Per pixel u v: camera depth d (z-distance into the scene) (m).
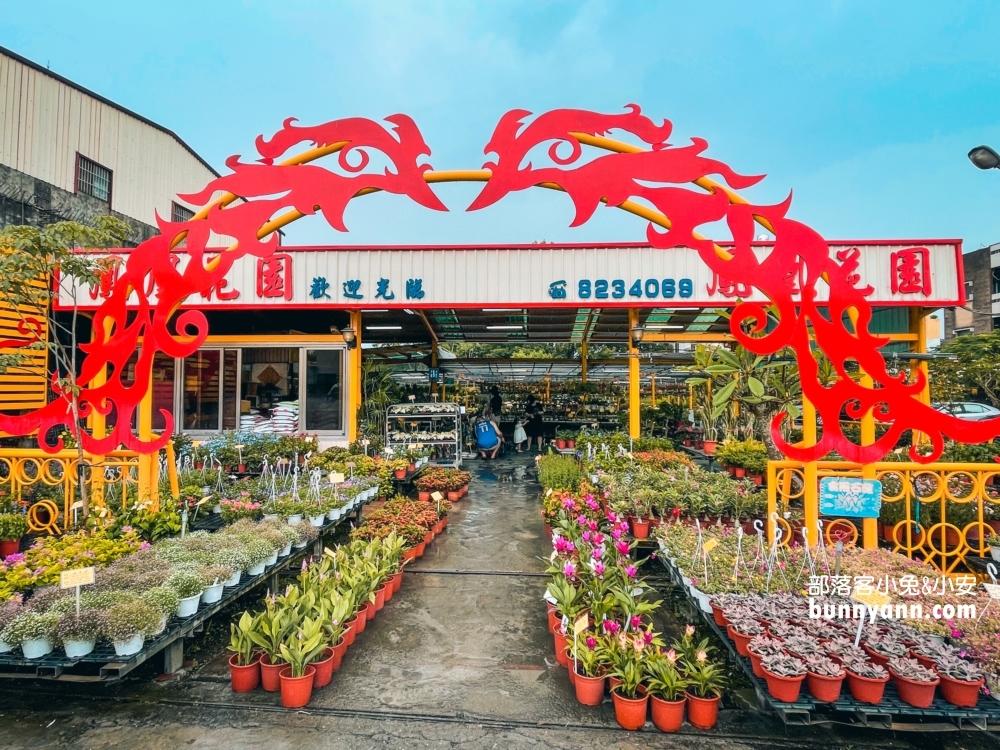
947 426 3.68
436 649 3.50
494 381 21.00
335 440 9.45
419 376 17.30
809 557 3.62
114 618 2.67
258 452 8.62
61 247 4.47
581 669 2.98
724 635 3.16
